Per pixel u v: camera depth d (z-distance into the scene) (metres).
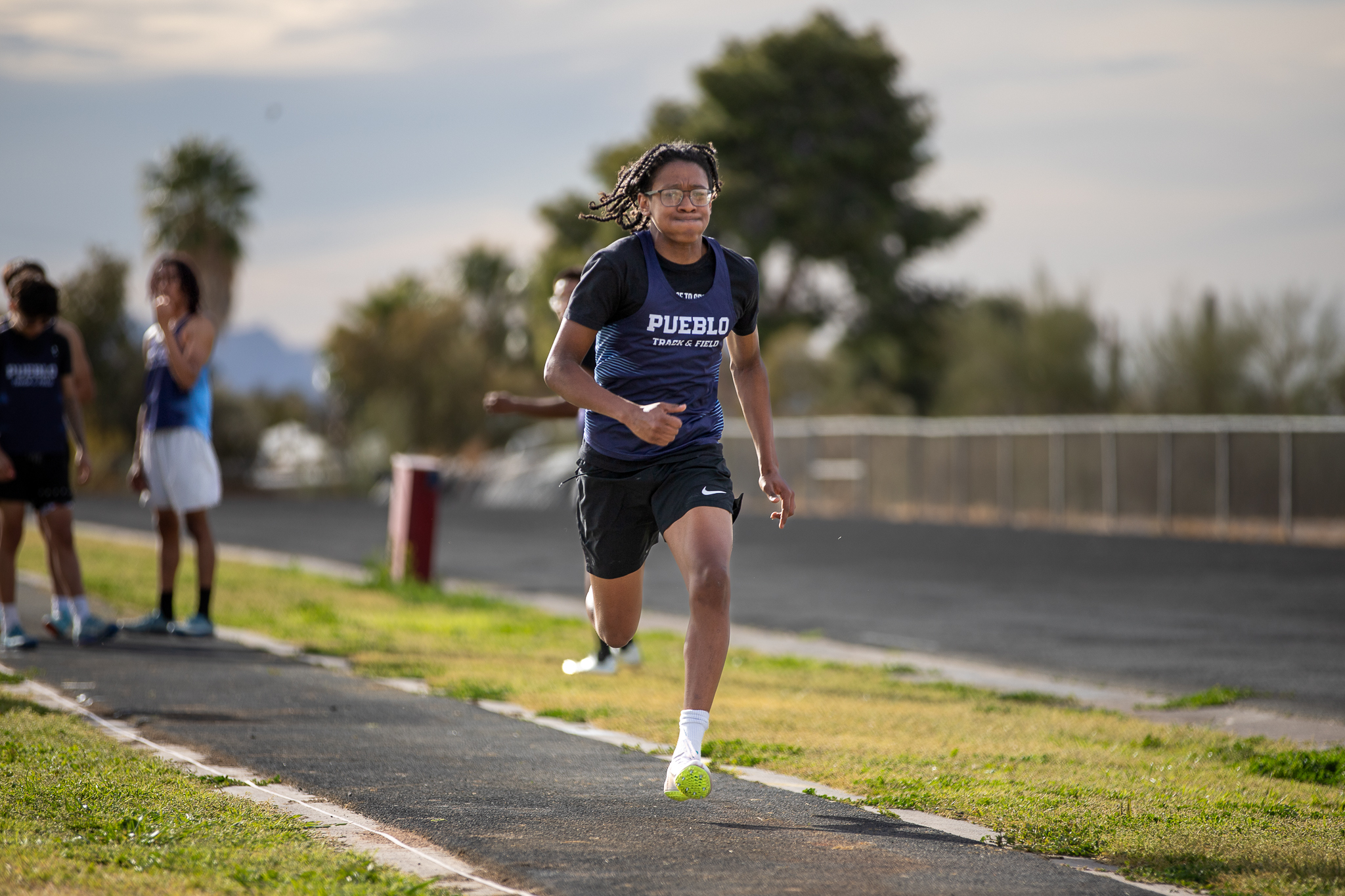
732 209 142.25
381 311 178.38
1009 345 125.69
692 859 11.75
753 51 147.50
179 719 18.62
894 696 23.80
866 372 172.00
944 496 95.00
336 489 142.00
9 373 25.67
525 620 35.62
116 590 35.91
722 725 19.77
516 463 127.75
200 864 11.02
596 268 13.96
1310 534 71.44
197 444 27.72
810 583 49.94
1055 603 42.94
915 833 12.93
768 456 15.74
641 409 13.26
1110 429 82.56
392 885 10.60
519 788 14.77
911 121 149.25
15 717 17.83
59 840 11.73
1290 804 14.80
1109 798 14.79
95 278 139.75
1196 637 34.62
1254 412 96.75
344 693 21.59
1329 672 28.41
